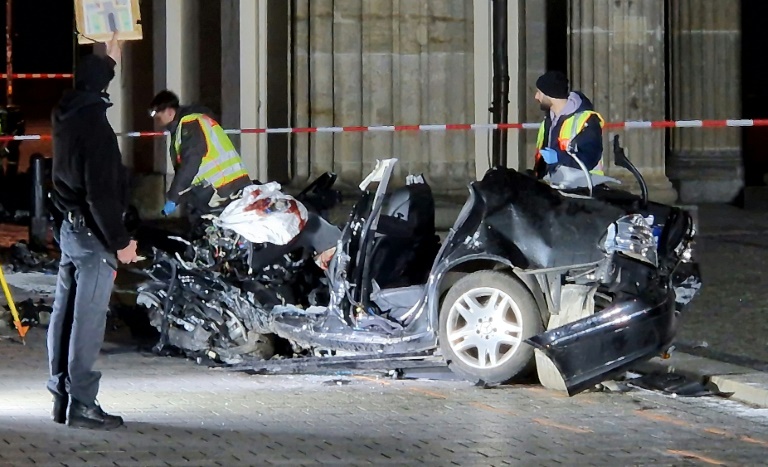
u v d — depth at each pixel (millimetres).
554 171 24953
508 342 22734
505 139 40969
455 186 36719
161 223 42719
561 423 20359
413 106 36562
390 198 25078
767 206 52969
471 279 22953
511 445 18891
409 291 24156
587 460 18094
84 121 19109
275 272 25328
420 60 36562
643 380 23203
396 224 24594
